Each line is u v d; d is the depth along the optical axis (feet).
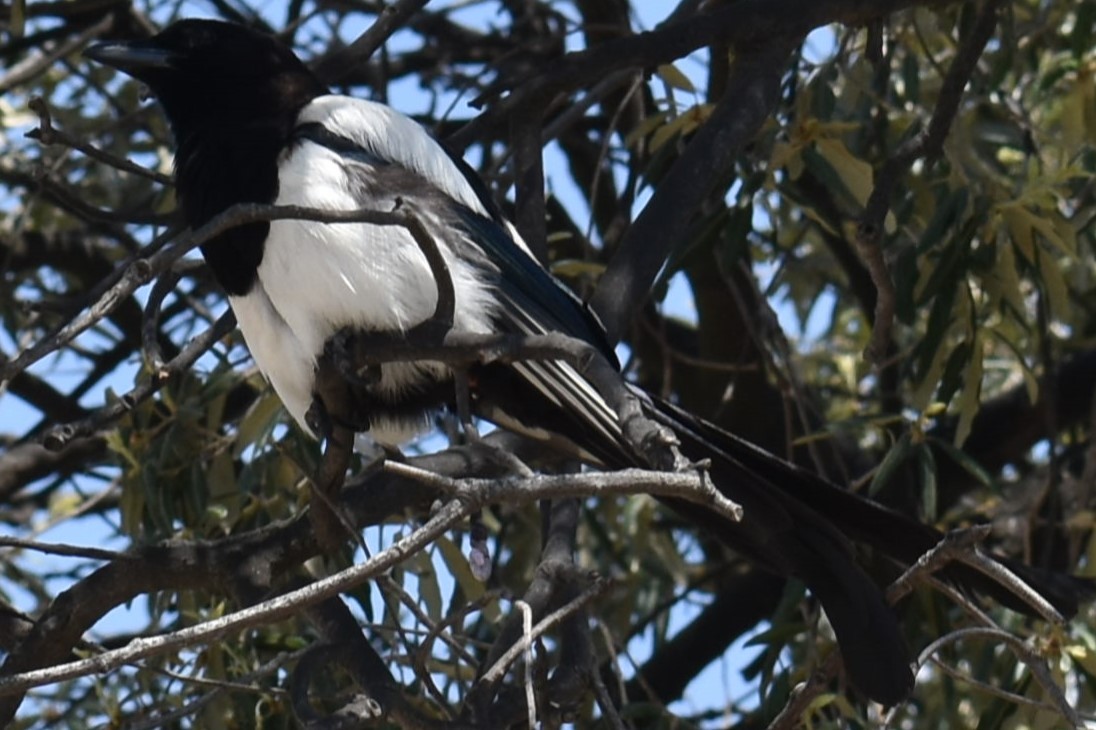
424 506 32.78
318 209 21.84
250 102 30.83
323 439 29.78
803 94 33.88
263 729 30.89
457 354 23.34
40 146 44.83
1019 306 33.86
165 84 31.35
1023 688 30.81
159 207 38.99
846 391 45.98
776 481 26.66
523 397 28.09
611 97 44.50
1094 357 45.24
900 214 34.91
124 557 27.73
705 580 45.06
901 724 39.47
